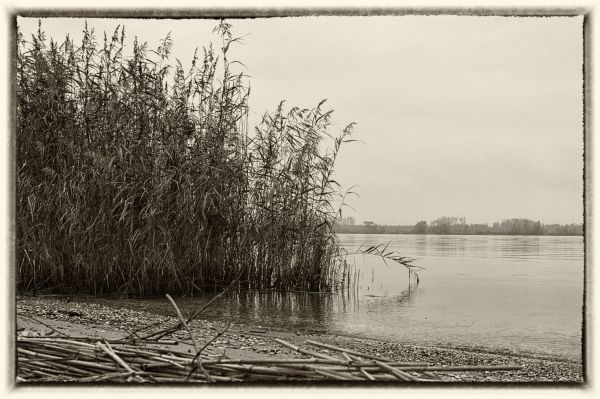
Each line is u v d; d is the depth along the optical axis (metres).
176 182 9.20
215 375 3.55
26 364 3.64
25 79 9.29
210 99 9.94
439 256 22.39
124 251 9.20
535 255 23.31
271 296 9.89
